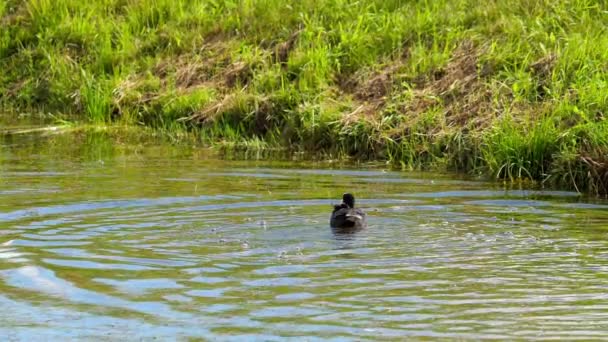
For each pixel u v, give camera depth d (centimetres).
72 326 1501
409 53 3384
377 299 1598
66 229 2061
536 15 3419
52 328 1495
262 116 3297
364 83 3294
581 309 1545
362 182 2614
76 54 4053
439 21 3509
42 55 4075
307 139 3119
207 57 3738
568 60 3062
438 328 1469
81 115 3712
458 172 2794
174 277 1720
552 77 3008
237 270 1759
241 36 3775
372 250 1894
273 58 3597
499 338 1426
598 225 2120
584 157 2578
